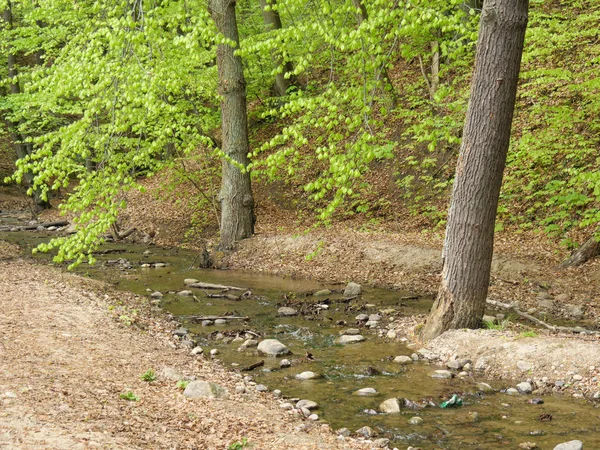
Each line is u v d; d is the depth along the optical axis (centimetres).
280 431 577
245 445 523
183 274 1545
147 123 1308
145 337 905
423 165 1914
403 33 679
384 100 1855
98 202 761
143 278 1478
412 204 1902
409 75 2316
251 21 2473
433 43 1877
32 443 450
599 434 602
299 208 2094
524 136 1512
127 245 2011
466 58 1903
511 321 1036
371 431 614
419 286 1327
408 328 1006
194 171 2308
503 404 693
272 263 1603
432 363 847
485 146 855
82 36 772
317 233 1741
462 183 884
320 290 1325
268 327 1050
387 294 1282
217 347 932
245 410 629
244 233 1741
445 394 725
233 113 1711
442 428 625
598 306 1096
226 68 1691
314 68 2450
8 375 610
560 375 756
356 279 1426
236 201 1733
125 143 1422
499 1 810
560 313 1086
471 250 891
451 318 907
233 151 1723
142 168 2703
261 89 2530
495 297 1197
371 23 663
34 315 909
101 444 465
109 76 725
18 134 2795
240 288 1364
